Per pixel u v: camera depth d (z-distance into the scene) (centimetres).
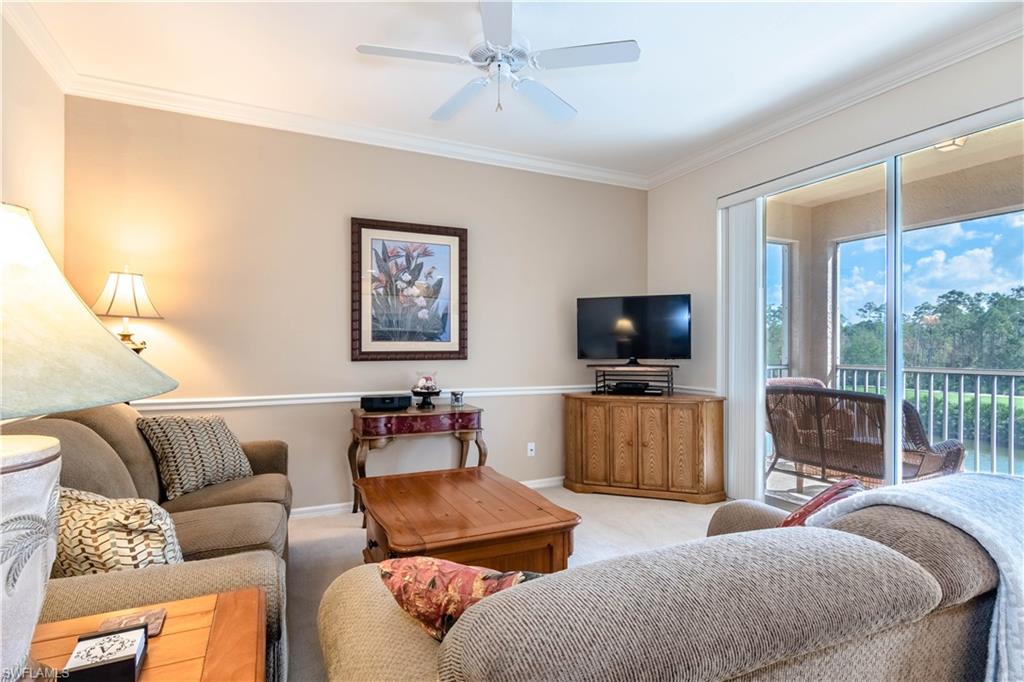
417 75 287
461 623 61
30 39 242
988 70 242
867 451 298
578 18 235
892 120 282
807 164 329
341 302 357
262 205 336
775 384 355
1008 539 82
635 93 308
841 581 66
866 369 299
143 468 221
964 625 83
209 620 101
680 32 247
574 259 441
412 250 377
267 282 337
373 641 90
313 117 342
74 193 292
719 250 398
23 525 71
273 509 208
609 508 362
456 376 396
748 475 371
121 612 104
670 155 412
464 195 399
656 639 55
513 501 234
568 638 54
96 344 80
